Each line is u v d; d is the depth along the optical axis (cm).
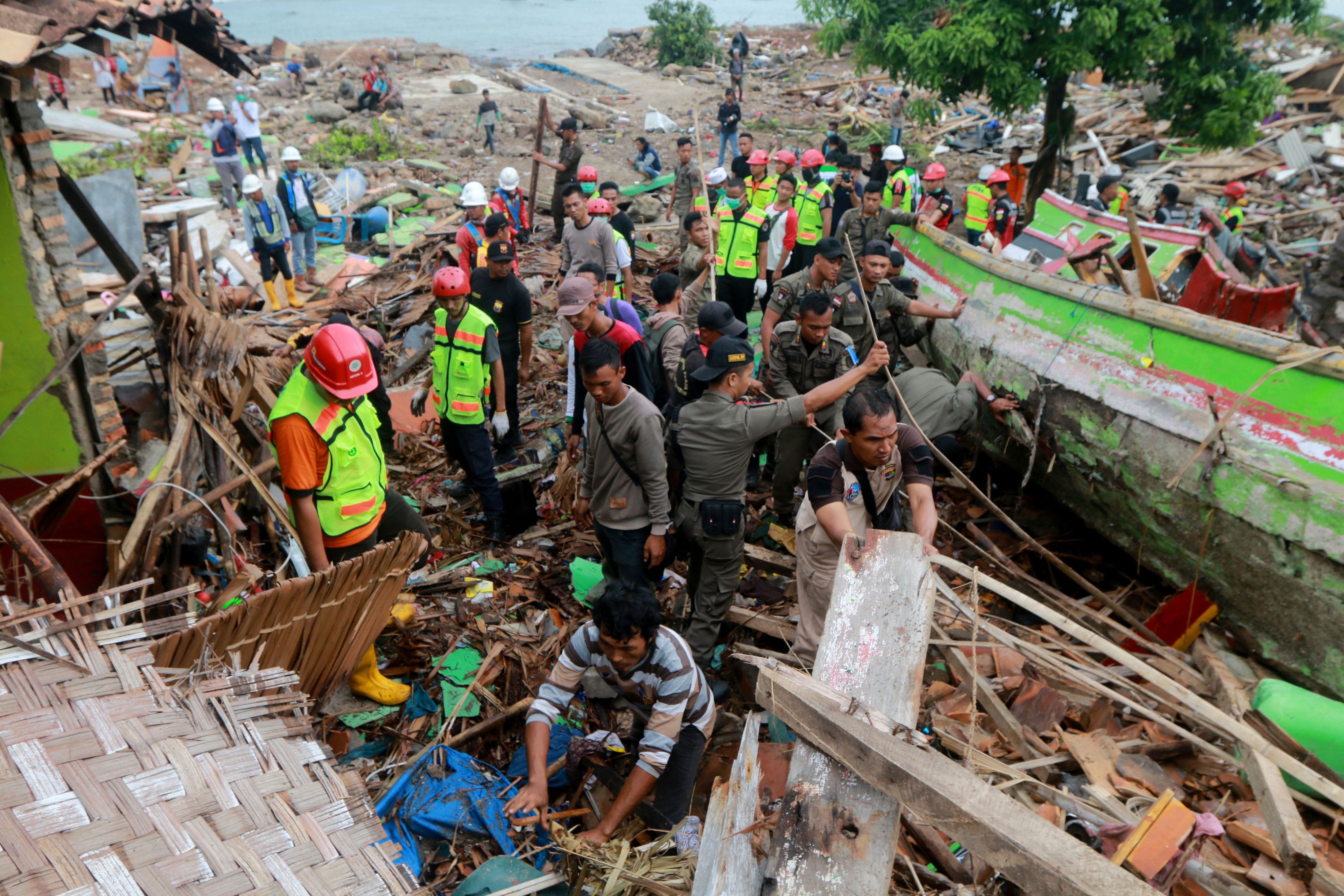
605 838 279
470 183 1098
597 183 1350
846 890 148
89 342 433
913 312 564
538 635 439
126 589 196
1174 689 249
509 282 589
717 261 771
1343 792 241
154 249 1021
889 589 189
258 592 343
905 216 754
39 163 408
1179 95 1157
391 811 319
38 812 146
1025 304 546
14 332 414
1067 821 261
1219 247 874
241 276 981
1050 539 533
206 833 158
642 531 406
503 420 570
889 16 1257
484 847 307
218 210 1305
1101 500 479
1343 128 1524
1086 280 611
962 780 145
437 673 405
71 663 173
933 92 1324
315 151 1702
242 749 177
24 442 430
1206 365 423
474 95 2327
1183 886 239
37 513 313
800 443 509
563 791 336
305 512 346
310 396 337
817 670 178
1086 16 1082
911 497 325
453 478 609
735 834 167
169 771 163
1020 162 1662
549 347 823
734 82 2242
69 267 427
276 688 195
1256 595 391
